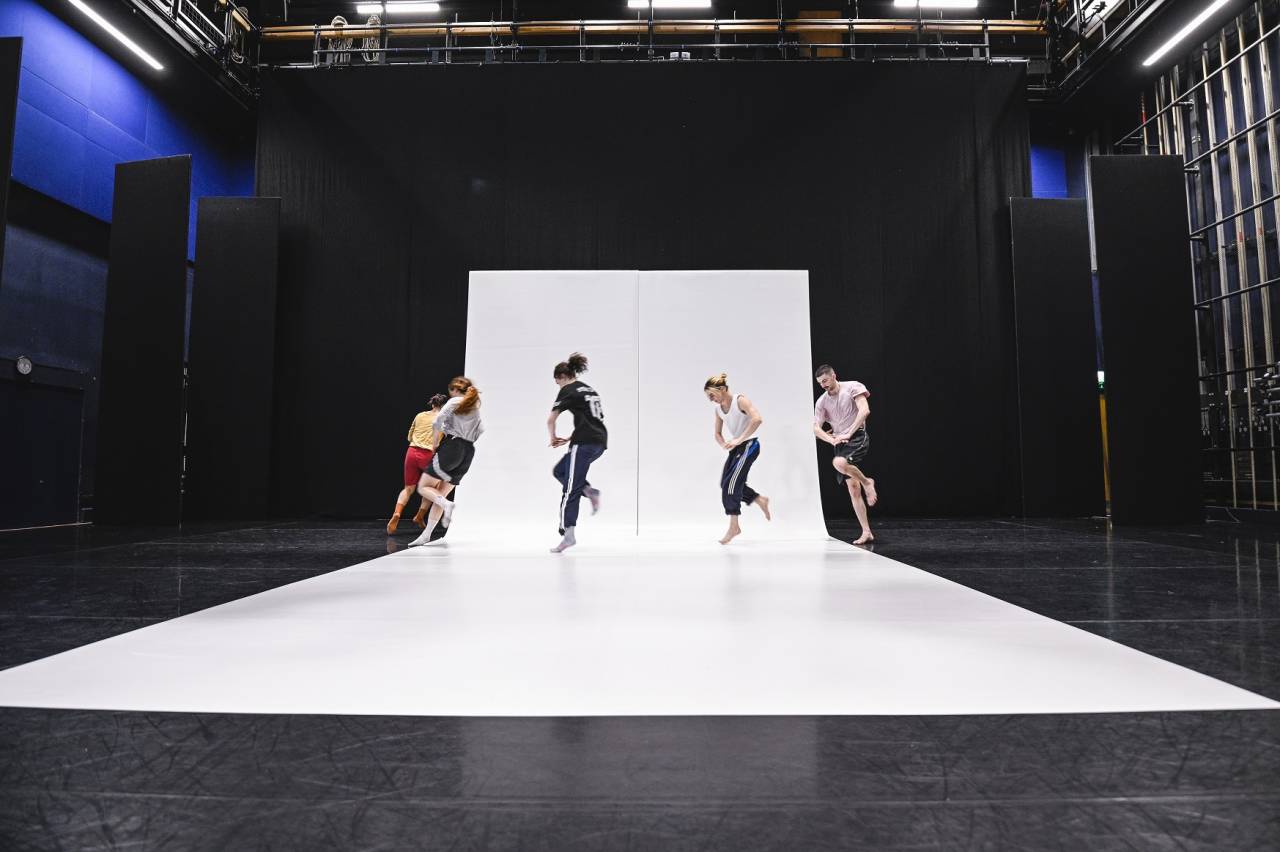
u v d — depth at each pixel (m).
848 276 7.31
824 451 7.07
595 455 3.93
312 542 4.59
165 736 1.15
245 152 9.46
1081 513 6.72
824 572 3.09
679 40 9.07
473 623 2.03
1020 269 6.90
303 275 7.33
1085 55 8.20
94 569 3.27
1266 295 6.86
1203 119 7.69
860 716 1.25
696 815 0.88
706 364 5.54
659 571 3.13
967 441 7.11
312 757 1.07
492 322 5.69
